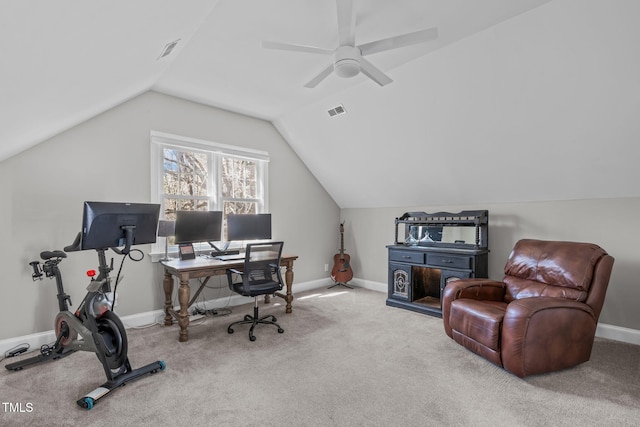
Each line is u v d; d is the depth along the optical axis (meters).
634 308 2.85
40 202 2.78
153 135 3.39
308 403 1.93
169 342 2.85
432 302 3.92
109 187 3.13
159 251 3.44
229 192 4.13
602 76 2.27
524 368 2.16
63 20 1.17
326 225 5.29
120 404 1.91
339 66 2.00
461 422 1.75
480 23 2.28
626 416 1.79
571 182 3.05
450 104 3.03
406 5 2.06
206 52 2.63
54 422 1.75
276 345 2.79
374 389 2.08
